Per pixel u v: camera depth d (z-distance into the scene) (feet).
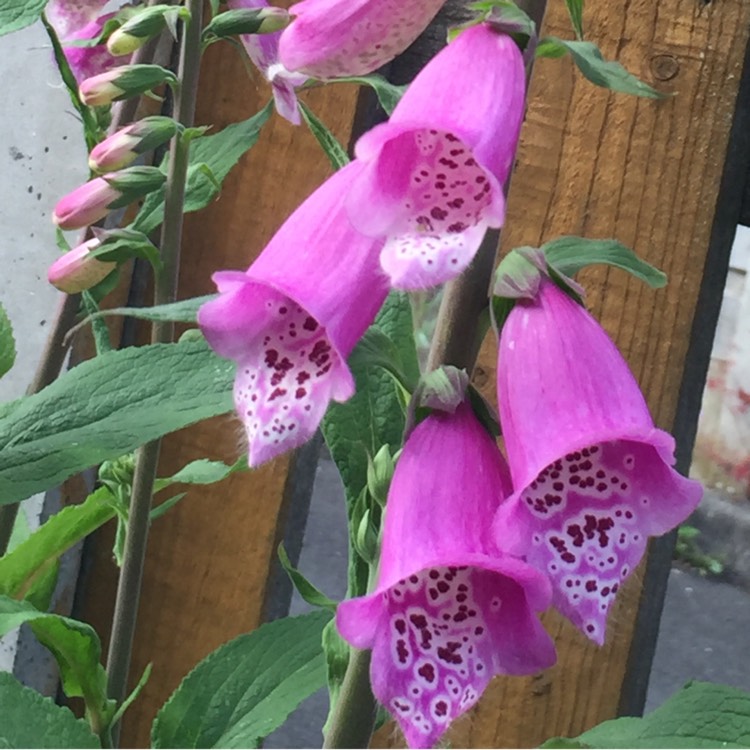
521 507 0.52
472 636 0.52
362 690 0.60
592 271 0.98
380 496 0.61
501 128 0.52
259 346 0.55
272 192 1.15
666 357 0.97
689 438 1.01
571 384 0.53
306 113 0.78
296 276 0.54
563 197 0.97
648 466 0.53
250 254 1.16
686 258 0.96
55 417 0.67
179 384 0.67
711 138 0.94
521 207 0.98
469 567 0.54
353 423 0.69
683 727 0.57
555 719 1.01
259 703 0.80
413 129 0.53
